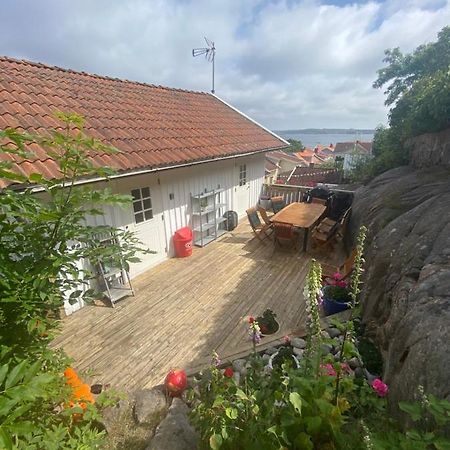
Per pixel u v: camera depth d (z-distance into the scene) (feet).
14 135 4.89
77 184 13.85
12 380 3.44
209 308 16.06
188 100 31.55
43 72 19.84
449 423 5.19
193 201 24.22
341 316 13.64
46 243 5.70
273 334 13.42
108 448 8.52
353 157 57.67
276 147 32.86
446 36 35.96
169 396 10.25
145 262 20.43
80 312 15.70
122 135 18.22
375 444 4.84
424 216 12.76
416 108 22.02
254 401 6.44
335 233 23.81
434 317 7.38
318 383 6.38
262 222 31.42
